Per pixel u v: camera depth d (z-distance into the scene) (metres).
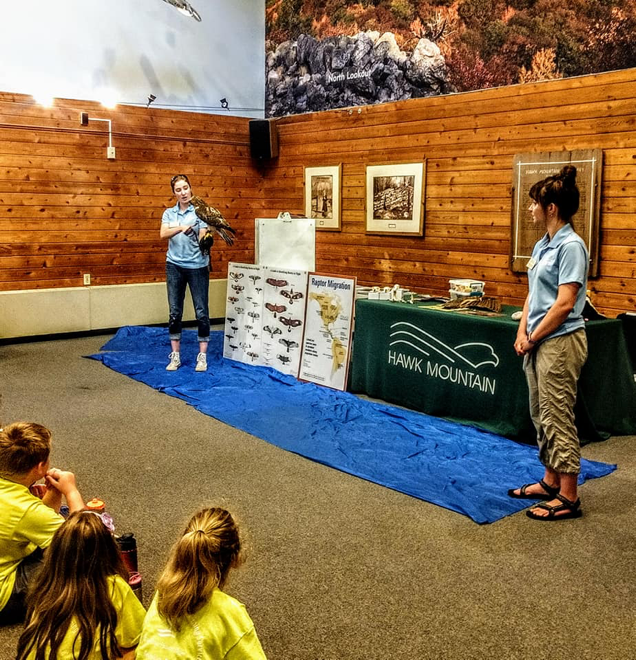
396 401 5.39
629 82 5.54
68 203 7.91
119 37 8.12
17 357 7.02
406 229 7.45
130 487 3.77
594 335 4.41
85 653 1.60
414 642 2.40
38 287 7.86
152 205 8.52
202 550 1.57
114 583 1.73
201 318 6.32
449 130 6.94
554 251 3.27
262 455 4.29
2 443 2.25
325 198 8.37
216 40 8.84
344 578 2.82
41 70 7.66
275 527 3.29
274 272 6.25
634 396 4.74
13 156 7.51
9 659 2.25
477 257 6.85
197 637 1.56
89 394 5.67
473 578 2.82
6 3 7.37
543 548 3.08
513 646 2.38
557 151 6.05
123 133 8.17
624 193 5.65
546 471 3.56
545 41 6.08
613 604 2.63
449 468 4.02
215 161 8.93
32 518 2.27
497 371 4.59
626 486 3.80
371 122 7.72
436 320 4.98
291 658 2.31
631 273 5.66
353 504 3.56
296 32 8.61
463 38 6.73
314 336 5.95
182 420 4.99
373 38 7.62
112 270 8.34
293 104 8.81
